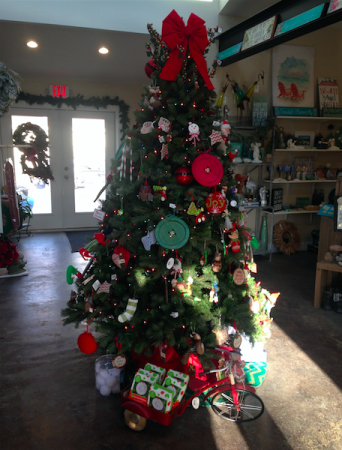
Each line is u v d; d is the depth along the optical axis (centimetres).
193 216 182
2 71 269
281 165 473
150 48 191
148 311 180
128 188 179
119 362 178
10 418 173
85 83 569
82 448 155
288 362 225
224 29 381
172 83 176
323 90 462
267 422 172
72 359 224
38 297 323
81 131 590
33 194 586
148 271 184
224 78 421
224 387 174
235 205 190
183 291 176
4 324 271
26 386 197
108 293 181
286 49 444
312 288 355
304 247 505
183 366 185
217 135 176
